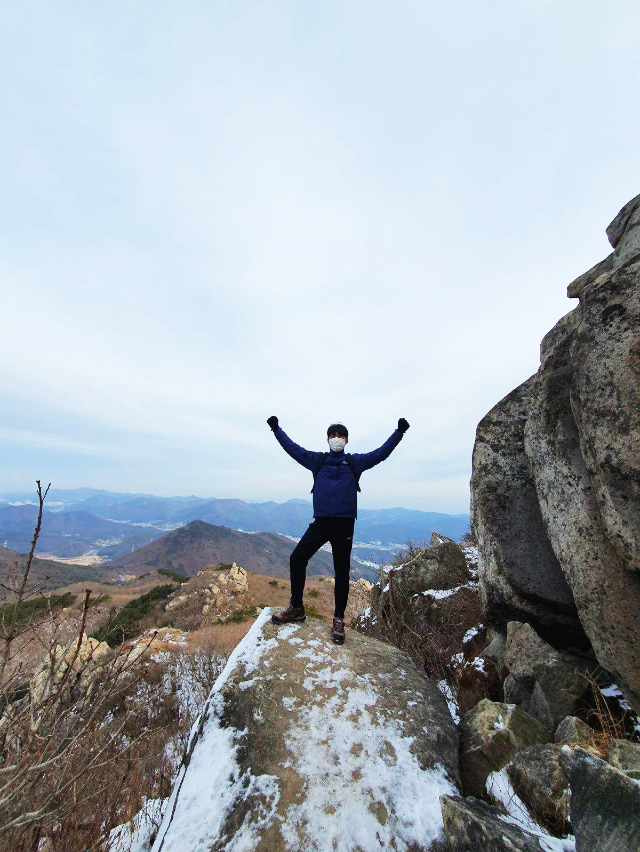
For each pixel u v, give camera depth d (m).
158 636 20.08
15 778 2.34
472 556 8.41
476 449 4.54
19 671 2.57
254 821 2.31
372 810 2.38
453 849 2.09
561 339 3.41
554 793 2.21
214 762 2.68
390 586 7.79
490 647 4.85
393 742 2.84
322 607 28.83
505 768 2.55
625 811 1.58
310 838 2.23
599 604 2.67
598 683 3.18
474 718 3.04
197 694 10.84
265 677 3.27
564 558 3.06
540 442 3.47
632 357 2.43
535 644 3.47
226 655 14.89
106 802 3.58
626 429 2.40
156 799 3.94
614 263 3.53
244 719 2.94
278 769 2.60
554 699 3.14
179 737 5.96
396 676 3.51
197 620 26.58
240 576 34.00
